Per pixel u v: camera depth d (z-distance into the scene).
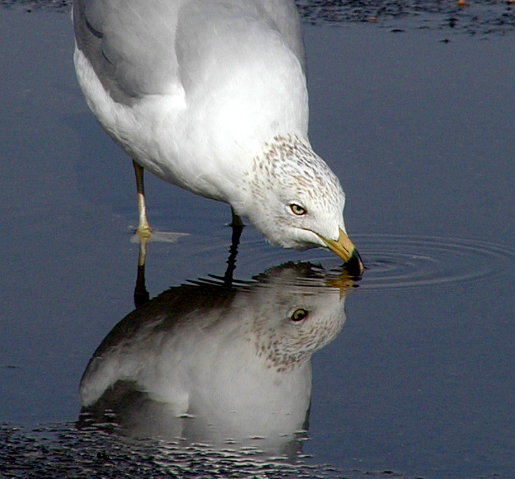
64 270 11.13
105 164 13.59
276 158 10.66
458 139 13.79
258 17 11.29
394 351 9.62
